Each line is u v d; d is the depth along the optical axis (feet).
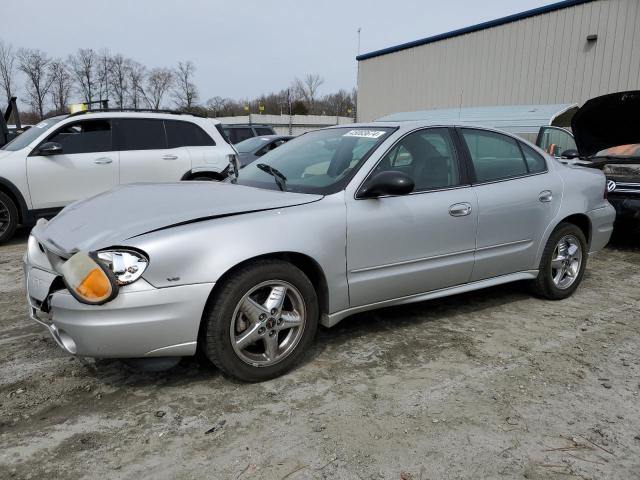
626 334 13.03
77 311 8.82
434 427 8.91
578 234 15.44
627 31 48.85
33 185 22.85
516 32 57.52
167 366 9.53
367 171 11.57
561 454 8.26
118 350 8.94
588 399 9.91
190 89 179.22
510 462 8.05
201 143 26.96
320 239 10.53
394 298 12.15
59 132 23.68
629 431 8.92
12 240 24.09
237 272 9.70
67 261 9.08
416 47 69.10
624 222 21.75
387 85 74.54
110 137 24.68
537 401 9.80
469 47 62.59
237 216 10.01
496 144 14.14
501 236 13.61
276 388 10.15
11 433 8.61
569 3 52.37
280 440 8.52
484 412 9.40
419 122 13.12
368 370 10.93
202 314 9.45
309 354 11.64
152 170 25.32
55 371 10.69
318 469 7.82
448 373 10.84
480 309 14.61
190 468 7.82
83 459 7.99
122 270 8.77
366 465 7.92
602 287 17.03
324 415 9.23
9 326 13.11
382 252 11.52
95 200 11.75
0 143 29.25
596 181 16.12
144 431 8.71
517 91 58.23
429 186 12.47
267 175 12.91
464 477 7.71
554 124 41.63
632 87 49.14
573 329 13.29
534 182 14.35
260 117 177.78
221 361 9.75
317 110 225.76
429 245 12.25
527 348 12.10
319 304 11.24
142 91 169.78
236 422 9.00
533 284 15.33
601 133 24.20
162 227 9.37
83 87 156.56
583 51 52.08
